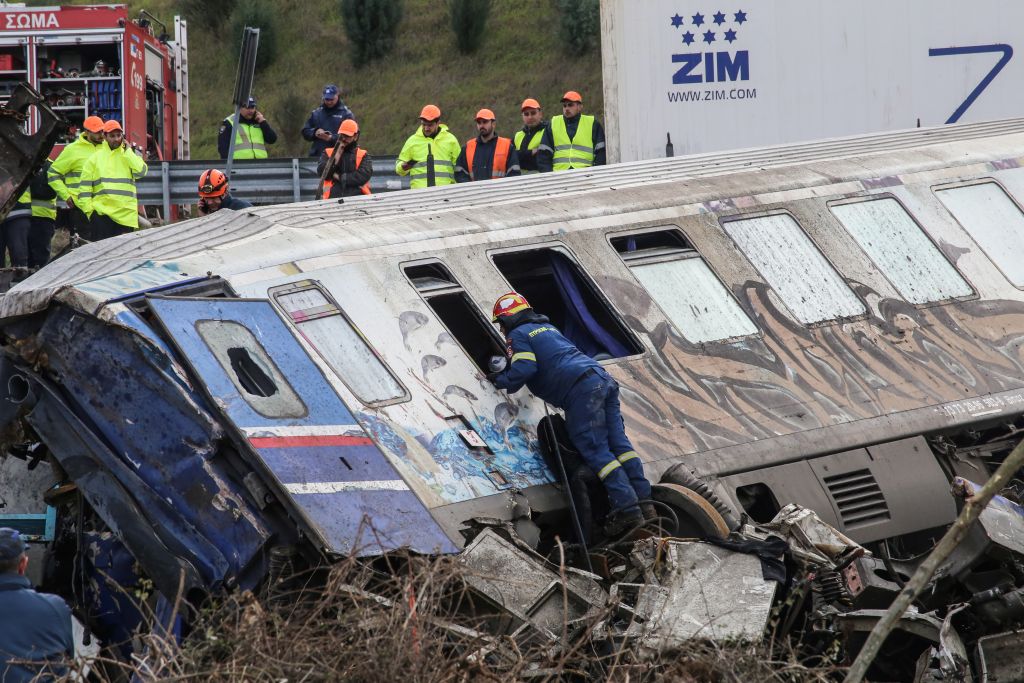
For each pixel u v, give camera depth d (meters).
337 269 28.30
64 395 24.72
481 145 50.75
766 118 55.59
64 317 24.70
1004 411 32.16
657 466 27.77
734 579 23.08
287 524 22.50
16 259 49.50
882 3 55.28
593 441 26.14
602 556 24.94
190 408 23.14
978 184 37.31
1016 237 36.47
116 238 31.17
